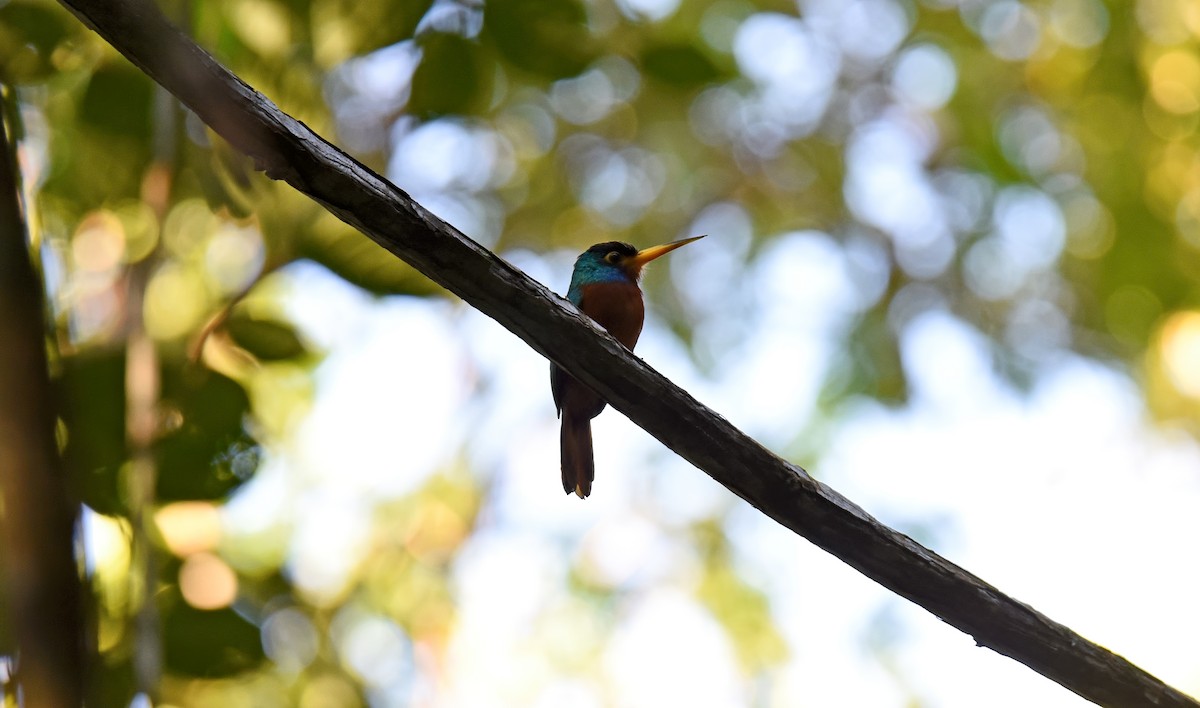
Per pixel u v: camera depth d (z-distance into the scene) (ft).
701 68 24.35
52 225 24.22
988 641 16.48
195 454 18.15
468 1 21.68
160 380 18.65
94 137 23.25
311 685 30.45
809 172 56.59
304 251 20.45
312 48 23.50
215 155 21.61
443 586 46.16
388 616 43.62
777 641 48.49
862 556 16.15
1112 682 16.42
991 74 56.34
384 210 14.26
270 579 27.40
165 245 26.55
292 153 13.75
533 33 21.49
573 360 15.39
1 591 9.61
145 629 16.71
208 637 18.75
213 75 13.20
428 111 21.68
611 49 24.00
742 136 54.60
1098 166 56.18
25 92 24.26
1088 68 54.90
